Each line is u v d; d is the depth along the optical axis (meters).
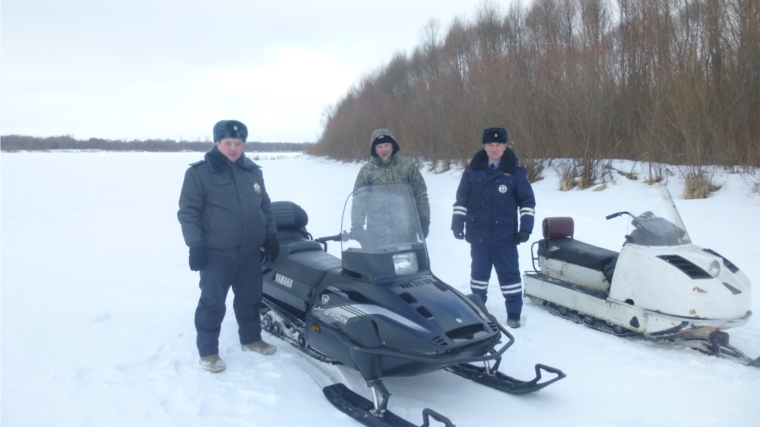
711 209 9.41
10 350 4.32
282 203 5.07
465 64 26.27
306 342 4.05
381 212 3.88
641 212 4.49
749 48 11.49
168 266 7.74
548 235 5.36
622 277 4.38
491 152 4.73
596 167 13.91
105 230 11.12
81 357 4.19
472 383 3.78
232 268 4.09
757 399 3.39
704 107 11.50
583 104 14.12
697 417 3.18
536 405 3.41
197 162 3.98
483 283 4.88
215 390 3.61
